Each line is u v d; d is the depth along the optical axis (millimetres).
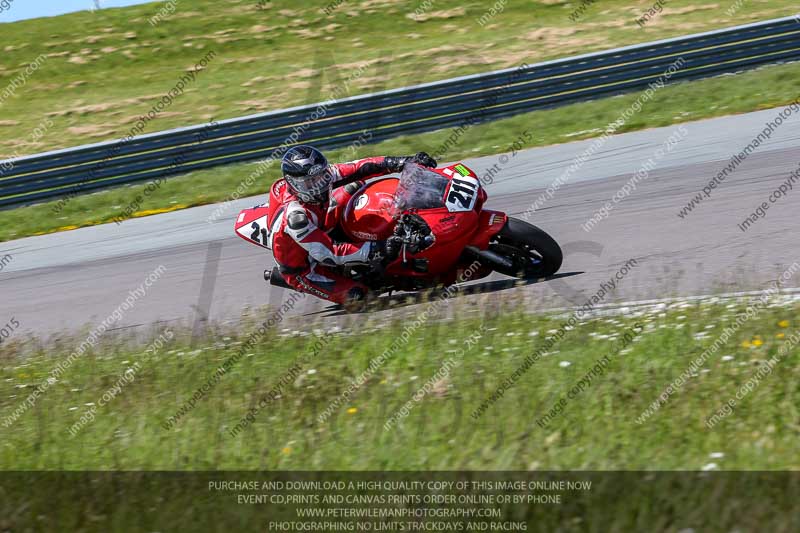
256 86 78375
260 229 28938
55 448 21297
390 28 91375
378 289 28422
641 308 24297
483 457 16641
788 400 17562
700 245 28984
